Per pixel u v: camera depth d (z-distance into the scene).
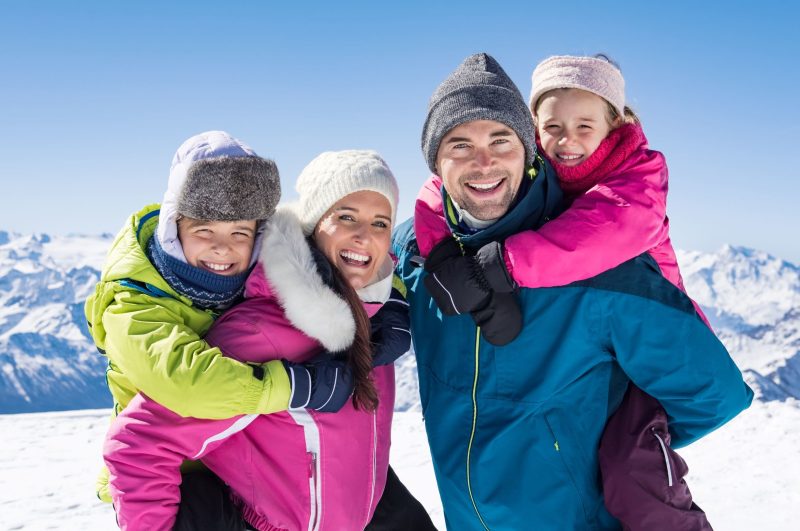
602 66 2.32
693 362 2.00
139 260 1.83
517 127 2.04
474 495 2.15
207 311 1.90
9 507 4.81
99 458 6.42
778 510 4.35
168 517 1.77
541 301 2.05
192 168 1.77
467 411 2.18
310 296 1.81
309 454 1.91
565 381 2.07
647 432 2.07
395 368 2.23
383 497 2.33
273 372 1.75
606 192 2.06
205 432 1.77
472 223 2.11
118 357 1.76
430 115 2.14
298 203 2.08
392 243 2.53
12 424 8.22
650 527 2.00
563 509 2.08
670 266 2.36
